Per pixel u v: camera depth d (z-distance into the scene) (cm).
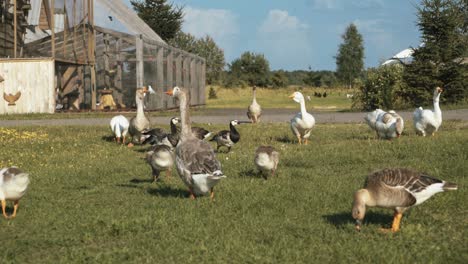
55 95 3734
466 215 895
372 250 721
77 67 4128
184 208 961
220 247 745
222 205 980
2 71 3631
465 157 1388
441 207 934
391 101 3975
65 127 2458
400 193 784
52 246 782
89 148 1834
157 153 1210
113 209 978
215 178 963
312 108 5303
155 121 2955
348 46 14612
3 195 929
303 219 888
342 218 894
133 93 4047
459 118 2781
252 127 2383
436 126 1883
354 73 14438
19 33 4041
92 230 845
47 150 1794
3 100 3641
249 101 7500
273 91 9606
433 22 3881
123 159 1600
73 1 3994
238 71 11156
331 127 2358
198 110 4709
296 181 1202
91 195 1123
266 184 1164
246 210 946
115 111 3759
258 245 750
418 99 3966
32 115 3431
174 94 1070
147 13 8106
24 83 3653
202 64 6191
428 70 3862
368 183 817
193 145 1027
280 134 2108
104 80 4100
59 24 4003
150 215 910
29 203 1052
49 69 3647
